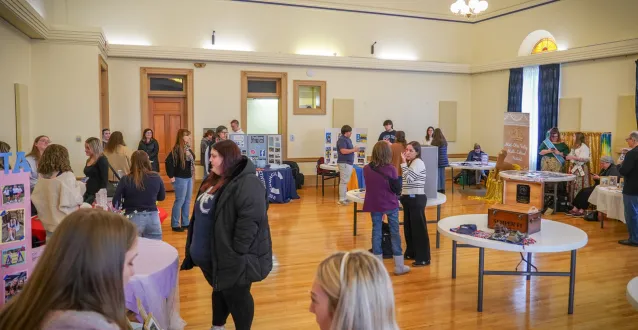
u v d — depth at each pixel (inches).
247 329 118.5
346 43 447.2
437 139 387.9
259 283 182.9
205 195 118.9
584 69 374.9
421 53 474.3
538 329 142.6
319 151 447.2
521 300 165.6
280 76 427.2
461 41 488.4
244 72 415.2
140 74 387.5
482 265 154.6
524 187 322.0
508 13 445.7
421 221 201.3
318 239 249.4
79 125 309.9
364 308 46.5
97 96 312.2
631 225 238.7
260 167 357.7
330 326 49.1
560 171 341.4
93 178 181.6
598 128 364.5
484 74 478.6
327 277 48.8
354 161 388.5
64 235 46.7
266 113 438.6
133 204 157.1
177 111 409.1
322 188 398.9
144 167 156.8
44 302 45.0
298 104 435.5
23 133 271.7
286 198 360.8
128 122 387.9
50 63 302.7
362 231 267.3
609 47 346.9
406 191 202.2
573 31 383.2
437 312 154.9
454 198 380.2
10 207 88.2
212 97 409.1
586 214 301.0
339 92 448.1
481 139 486.9
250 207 111.9
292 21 427.8
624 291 174.6
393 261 211.0
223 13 407.2
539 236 152.6
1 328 45.8
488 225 163.8
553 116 398.6
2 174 86.4
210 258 118.4
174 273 112.0
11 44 255.1
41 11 303.1
